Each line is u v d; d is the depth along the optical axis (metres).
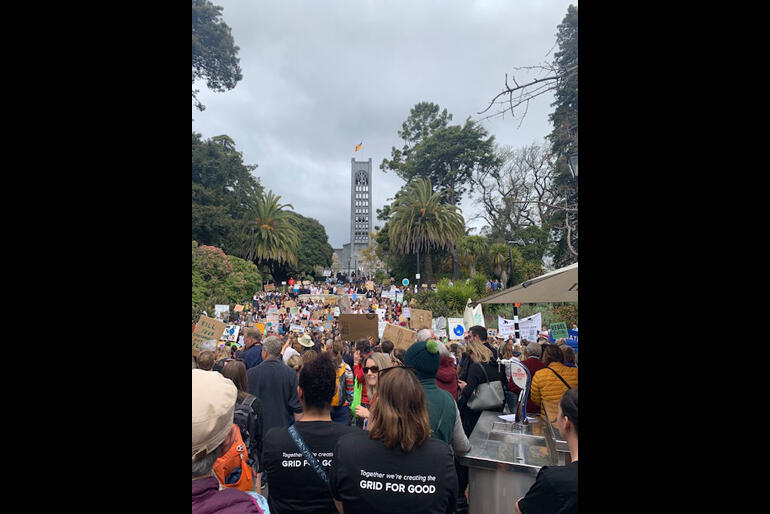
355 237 104.69
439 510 1.63
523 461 2.50
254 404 3.42
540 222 34.91
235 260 30.69
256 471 3.46
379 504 1.62
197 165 50.84
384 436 1.69
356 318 6.50
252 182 55.66
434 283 46.91
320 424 2.24
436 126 73.06
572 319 17.06
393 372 1.76
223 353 5.70
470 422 4.08
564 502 1.52
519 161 34.12
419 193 46.50
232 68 60.28
